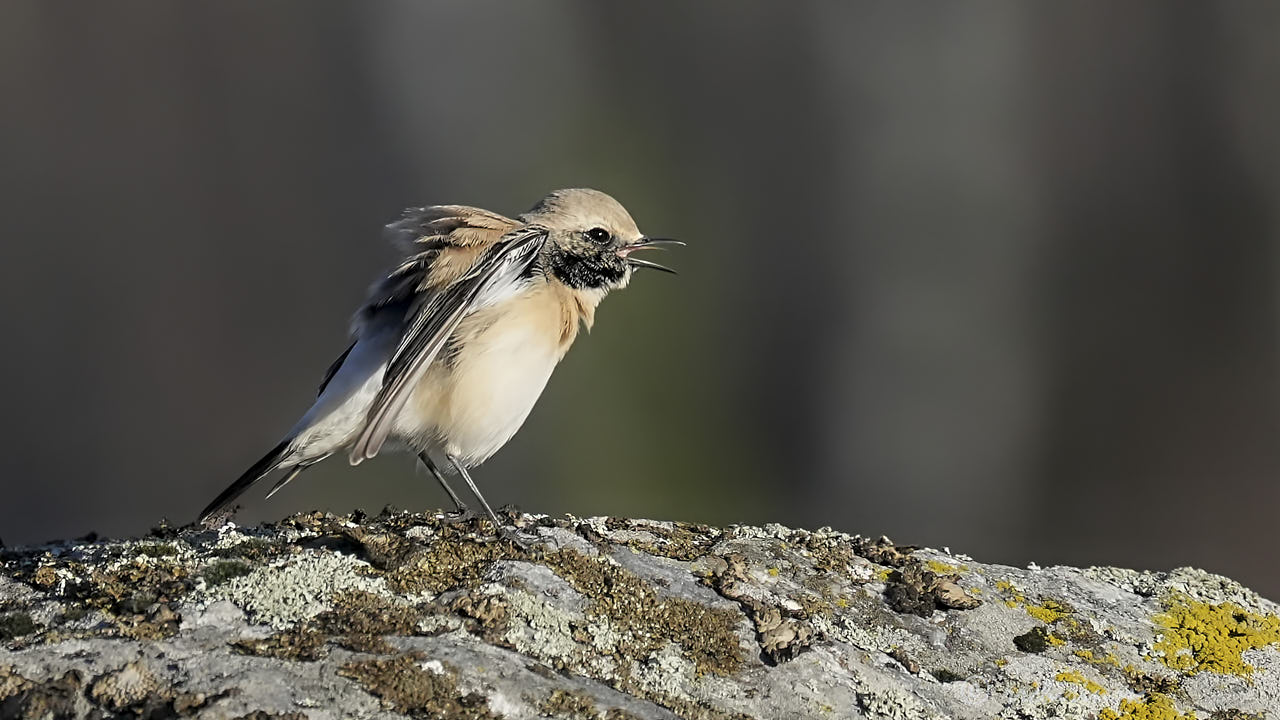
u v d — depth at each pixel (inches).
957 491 730.8
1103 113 796.6
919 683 223.8
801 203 844.0
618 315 789.2
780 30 885.8
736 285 813.2
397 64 895.7
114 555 229.0
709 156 862.5
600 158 866.8
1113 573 267.7
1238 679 234.5
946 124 832.3
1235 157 759.1
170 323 756.0
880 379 778.2
